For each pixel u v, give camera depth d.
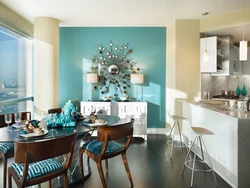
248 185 2.39
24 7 3.64
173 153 3.65
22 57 4.47
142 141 4.38
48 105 4.23
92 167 3.05
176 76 4.47
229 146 2.58
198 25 4.42
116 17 4.25
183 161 3.29
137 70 5.00
